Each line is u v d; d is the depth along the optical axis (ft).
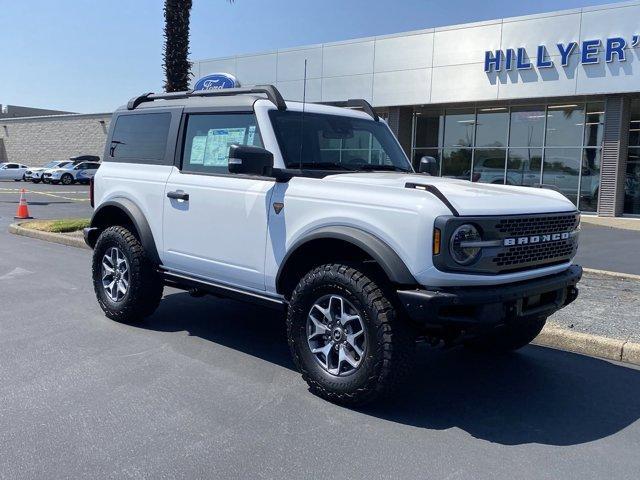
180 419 13.28
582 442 12.83
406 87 70.64
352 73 74.43
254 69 82.38
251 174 15.08
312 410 13.93
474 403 14.82
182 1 41.29
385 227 13.17
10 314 21.80
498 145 69.87
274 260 15.46
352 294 13.47
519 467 11.62
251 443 12.24
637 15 55.77
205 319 21.54
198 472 11.07
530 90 62.44
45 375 15.75
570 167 64.95
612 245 43.75
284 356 17.78
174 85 41.86
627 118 60.64
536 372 17.25
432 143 74.54
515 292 13.30
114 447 11.94
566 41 59.77
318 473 11.13
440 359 18.26
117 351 17.79
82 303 23.62
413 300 12.52
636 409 14.74
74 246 39.68
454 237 12.47
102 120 145.07
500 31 63.62
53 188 111.24
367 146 18.56
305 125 16.92
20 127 164.45
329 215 14.17
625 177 62.08
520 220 13.64
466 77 66.33
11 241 41.27
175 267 18.67
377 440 12.56
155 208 18.93
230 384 15.42
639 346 18.17
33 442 12.08
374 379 13.24
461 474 11.27
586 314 22.04
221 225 16.80
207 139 17.88
